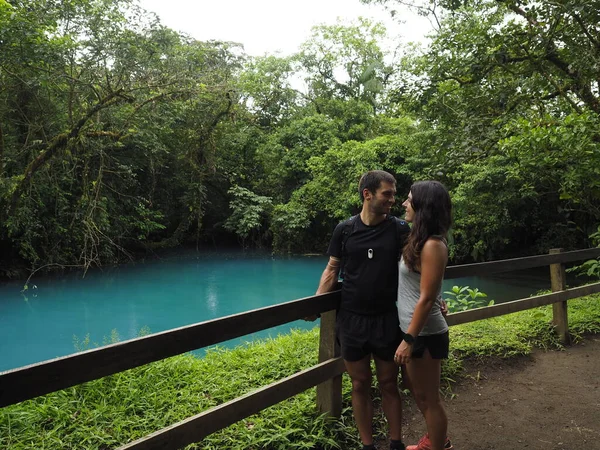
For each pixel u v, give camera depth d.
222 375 3.68
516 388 3.56
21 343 8.63
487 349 4.18
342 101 22.56
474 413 3.15
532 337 4.58
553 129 5.41
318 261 18.58
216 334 2.01
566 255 4.64
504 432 2.90
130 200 18.31
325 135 20.42
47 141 13.16
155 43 14.84
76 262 15.98
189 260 19.11
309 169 20.12
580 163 5.39
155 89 15.40
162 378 3.61
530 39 7.14
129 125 15.23
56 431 2.80
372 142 17.44
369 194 2.27
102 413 3.00
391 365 2.35
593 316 5.39
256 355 4.23
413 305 2.16
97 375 1.58
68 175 14.98
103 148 14.92
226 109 19.48
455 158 8.09
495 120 7.50
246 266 17.70
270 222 20.92
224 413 2.05
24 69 11.38
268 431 2.64
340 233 2.43
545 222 14.63
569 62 7.24
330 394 2.77
